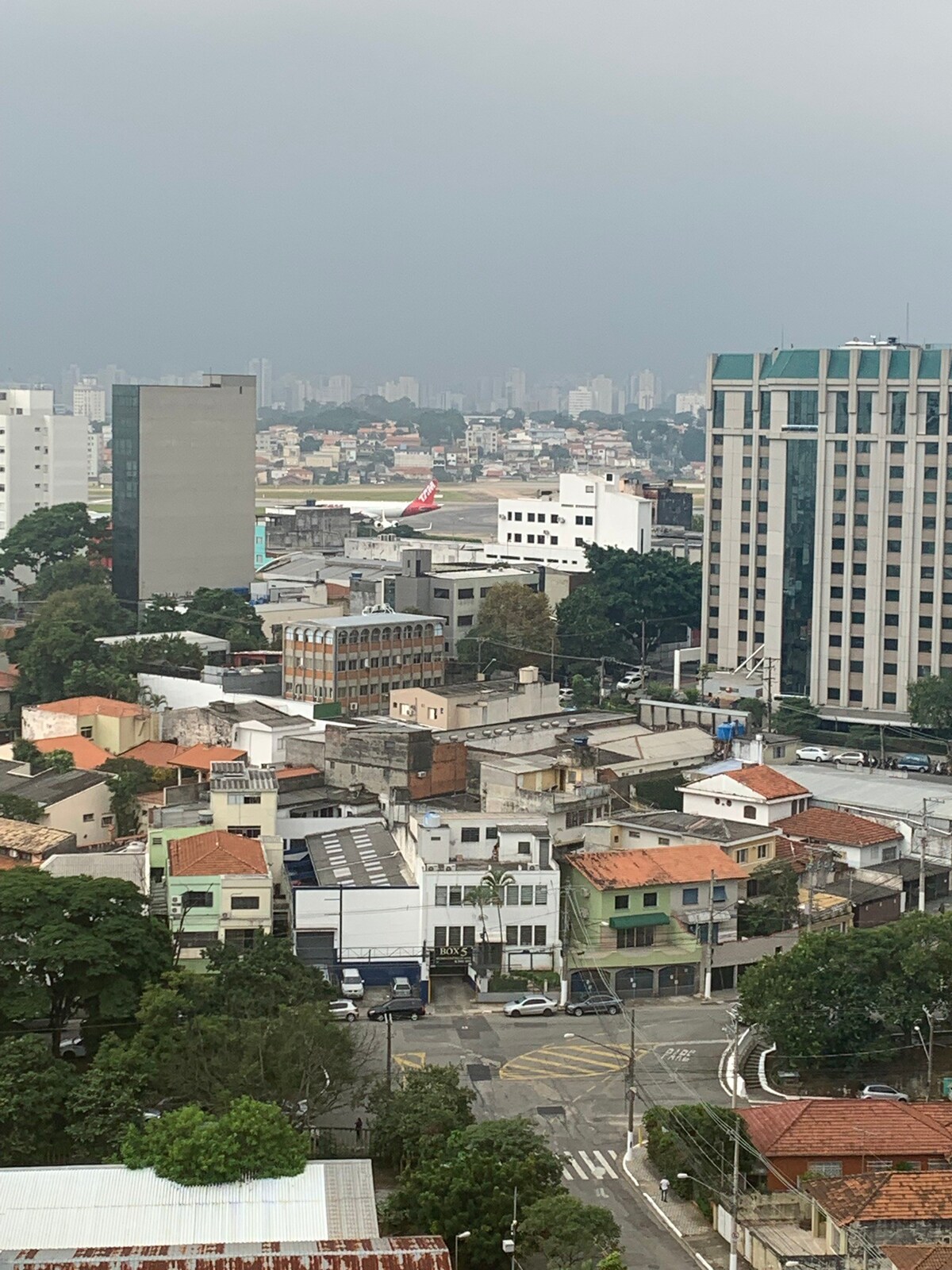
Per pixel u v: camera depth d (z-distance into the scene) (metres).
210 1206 98.31
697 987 152.00
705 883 155.62
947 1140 110.94
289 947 138.12
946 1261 94.06
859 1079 131.38
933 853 178.88
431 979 152.12
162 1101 115.75
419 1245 92.81
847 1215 100.06
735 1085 122.31
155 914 149.75
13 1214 96.62
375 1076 122.31
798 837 175.62
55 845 169.75
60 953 123.62
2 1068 111.56
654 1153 116.31
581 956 150.12
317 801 188.00
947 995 134.25
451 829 156.75
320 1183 101.31
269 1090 114.19
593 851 165.12
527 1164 103.94
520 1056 135.62
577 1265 95.44
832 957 133.75
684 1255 104.69
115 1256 90.69
